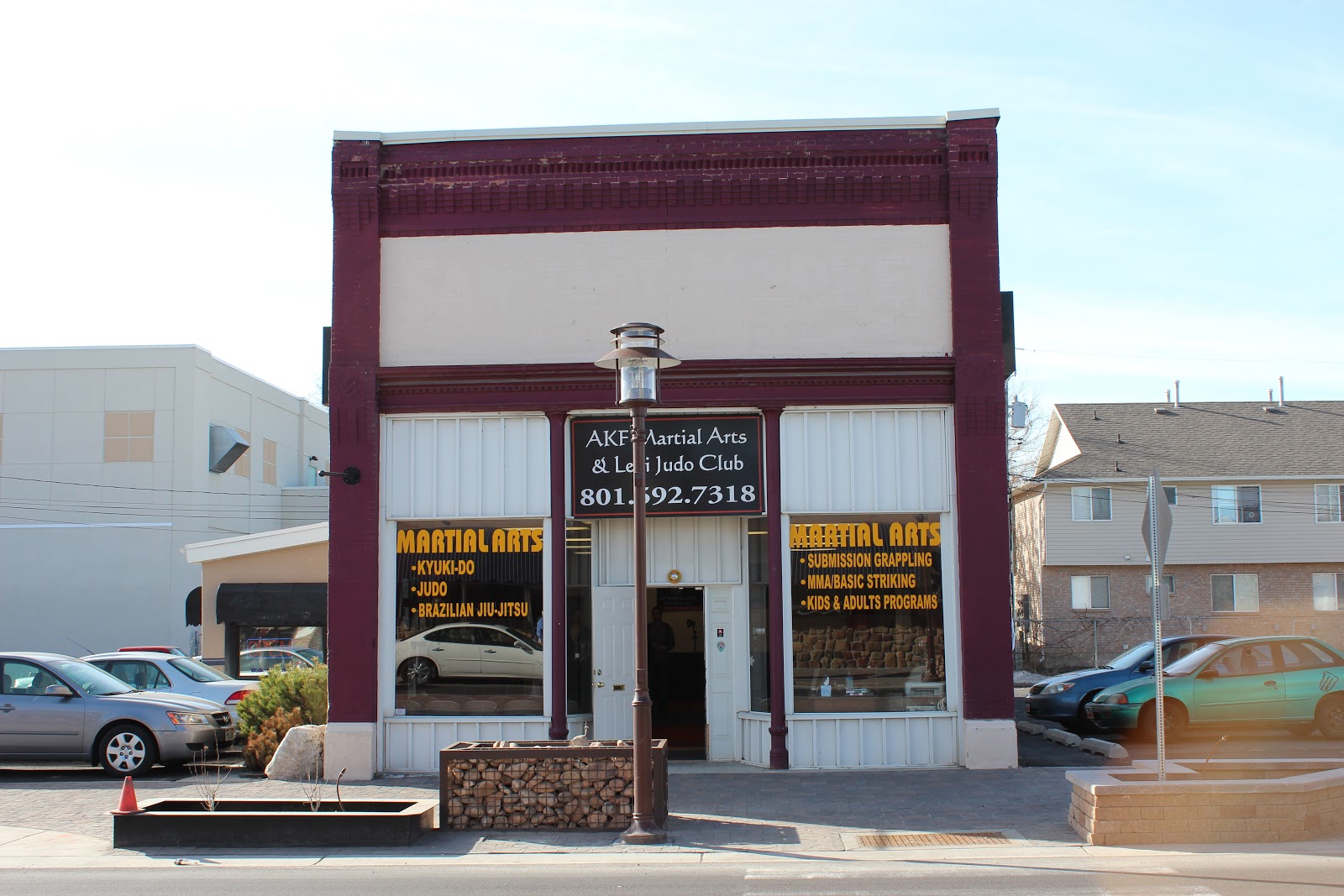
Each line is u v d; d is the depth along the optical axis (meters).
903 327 14.99
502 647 15.04
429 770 14.83
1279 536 41.62
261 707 16.81
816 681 14.80
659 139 15.25
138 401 41.03
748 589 15.54
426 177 15.38
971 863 9.75
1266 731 17.78
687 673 17.81
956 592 14.77
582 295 15.24
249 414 46.03
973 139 14.95
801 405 14.98
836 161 15.14
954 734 14.63
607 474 15.23
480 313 15.28
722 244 15.20
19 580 40.28
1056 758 15.21
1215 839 10.30
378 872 9.85
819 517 14.98
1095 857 9.90
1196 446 43.41
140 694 16.52
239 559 28.72
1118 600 41.59
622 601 15.79
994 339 14.82
